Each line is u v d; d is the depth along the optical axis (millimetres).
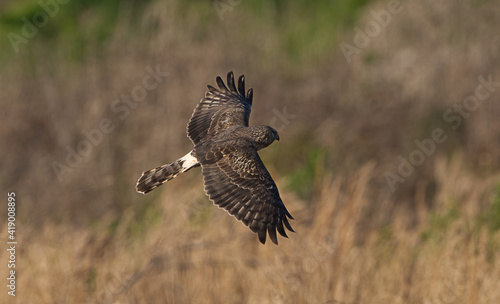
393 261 23641
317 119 33875
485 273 21969
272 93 34594
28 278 22250
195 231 23594
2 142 33500
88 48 38125
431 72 35438
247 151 15242
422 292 22016
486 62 35312
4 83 36562
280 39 39344
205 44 36062
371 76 36156
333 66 37031
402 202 31312
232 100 17953
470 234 23375
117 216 29203
